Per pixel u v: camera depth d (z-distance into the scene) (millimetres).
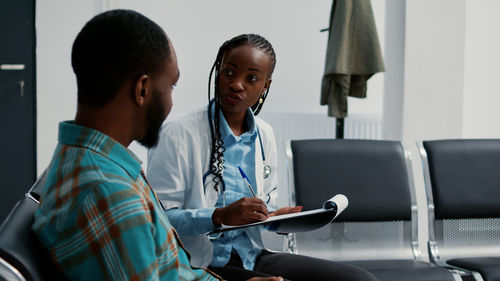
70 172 807
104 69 830
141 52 838
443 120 3246
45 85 3545
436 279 1796
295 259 1643
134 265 778
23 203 1004
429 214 2104
